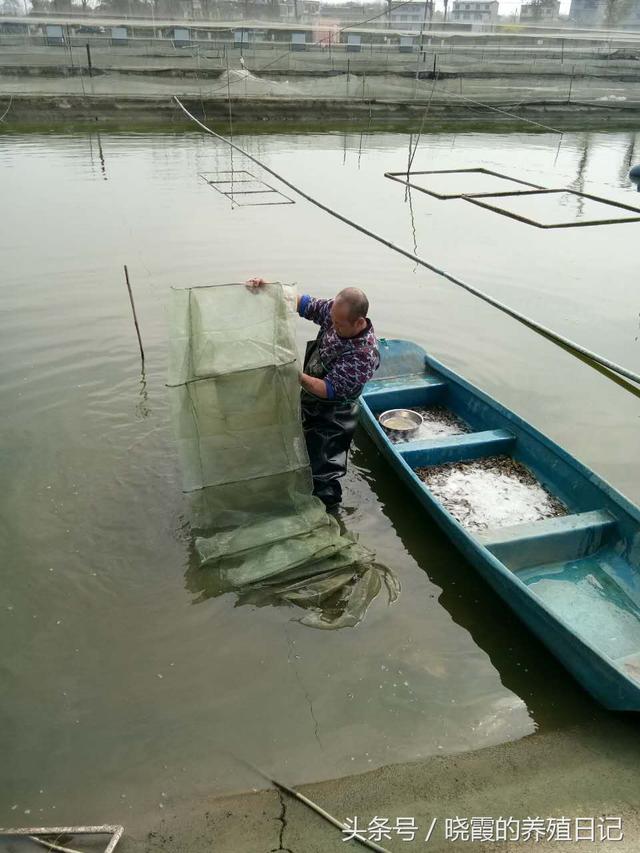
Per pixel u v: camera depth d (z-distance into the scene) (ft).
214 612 14.20
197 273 31.14
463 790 11.05
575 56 105.50
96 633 13.66
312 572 15.03
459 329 27.14
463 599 14.93
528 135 79.82
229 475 15.17
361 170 56.08
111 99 73.41
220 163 55.62
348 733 11.97
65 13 96.84
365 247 35.70
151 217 39.42
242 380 14.40
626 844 10.19
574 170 60.13
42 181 46.75
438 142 72.79
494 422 19.88
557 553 15.69
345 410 16.12
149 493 17.43
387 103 83.87
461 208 44.91
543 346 26.08
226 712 12.25
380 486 18.49
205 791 10.98
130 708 12.24
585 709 12.62
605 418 21.62
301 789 11.02
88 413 20.58
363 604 14.58
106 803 10.76
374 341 15.30
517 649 13.79
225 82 80.43
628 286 31.94
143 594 14.57
